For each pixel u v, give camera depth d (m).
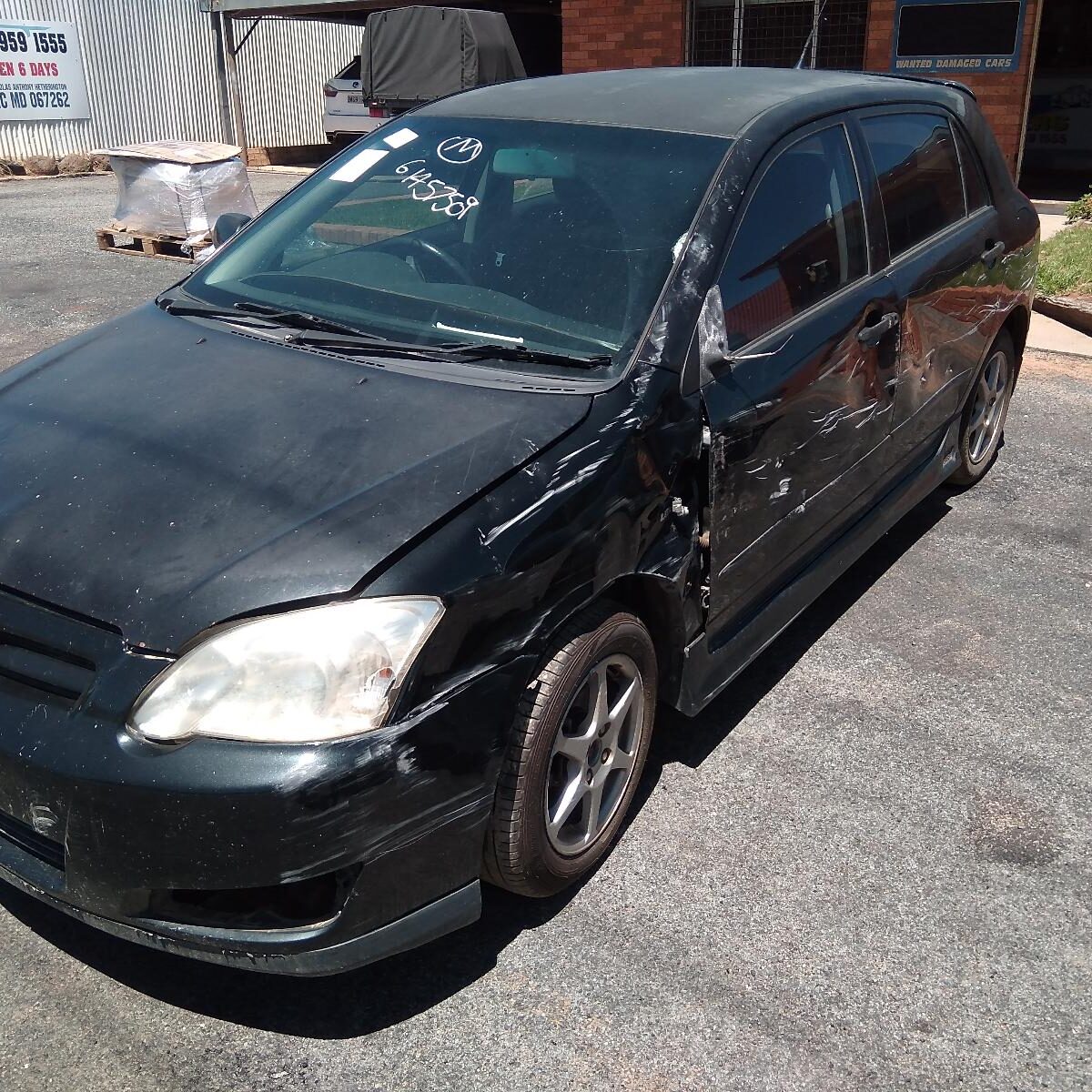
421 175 3.39
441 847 2.21
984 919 2.63
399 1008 2.34
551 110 3.44
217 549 2.15
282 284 3.22
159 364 2.83
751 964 2.48
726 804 3.02
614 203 3.04
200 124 22.20
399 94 14.85
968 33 11.47
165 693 2.01
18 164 18.69
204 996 2.36
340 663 2.03
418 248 3.18
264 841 1.98
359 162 3.59
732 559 2.97
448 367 2.71
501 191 3.21
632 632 2.62
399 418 2.48
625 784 2.79
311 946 2.09
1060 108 15.21
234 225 3.79
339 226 3.36
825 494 3.45
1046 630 3.98
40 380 2.87
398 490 2.25
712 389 2.79
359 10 17.52
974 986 2.44
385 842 2.09
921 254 3.93
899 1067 2.23
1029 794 3.10
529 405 2.54
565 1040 2.27
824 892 2.70
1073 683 3.65
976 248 4.35
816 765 3.20
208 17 21.62
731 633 3.14
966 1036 2.31
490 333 2.85
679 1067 2.21
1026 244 4.92
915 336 3.84
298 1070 2.19
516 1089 2.15
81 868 2.09
